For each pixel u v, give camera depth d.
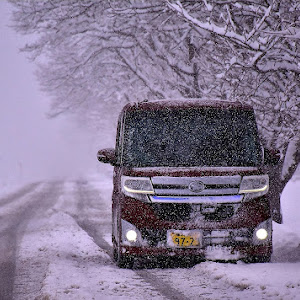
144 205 15.95
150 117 17.78
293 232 23.48
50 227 29.30
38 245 21.78
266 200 16.31
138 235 15.84
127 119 17.86
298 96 25.98
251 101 27.02
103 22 34.34
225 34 22.55
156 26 33.44
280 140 26.34
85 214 37.56
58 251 19.88
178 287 12.97
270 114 27.28
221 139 17.36
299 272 13.85
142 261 16.64
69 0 33.47
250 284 12.58
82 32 35.16
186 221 15.73
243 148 17.27
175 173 15.96
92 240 24.09
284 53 24.72
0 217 35.66
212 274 14.30
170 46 35.03
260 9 25.31
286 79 26.88
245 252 15.77
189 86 34.09
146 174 16.09
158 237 15.78
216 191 15.82
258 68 23.98
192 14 31.00
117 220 17.02
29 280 14.37
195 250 15.66
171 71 35.91
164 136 17.42
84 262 17.83
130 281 13.84
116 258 17.84
